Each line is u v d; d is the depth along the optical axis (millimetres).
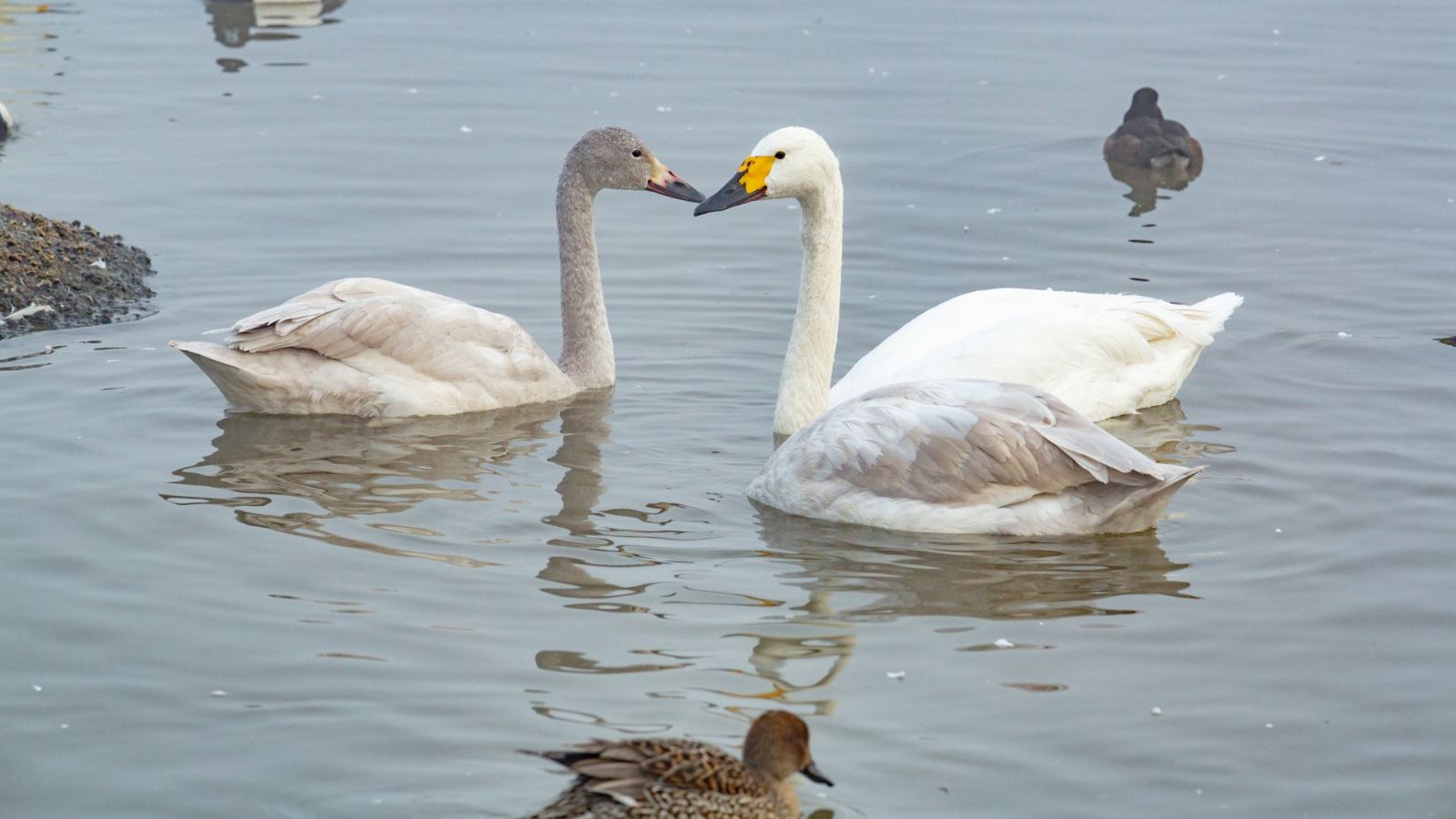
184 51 26781
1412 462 13062
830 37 27953
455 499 12266
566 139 22453
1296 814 8188
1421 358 15648
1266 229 19797
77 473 12516
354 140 22344
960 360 13977
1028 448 11727
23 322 16203
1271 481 12703
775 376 15492
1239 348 16000
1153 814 8148
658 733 8719
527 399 14680
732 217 20281
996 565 11172
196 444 13281
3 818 7949
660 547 11422
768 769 7641
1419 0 30875
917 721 8961
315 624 10062
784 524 11930
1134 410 14477
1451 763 8695
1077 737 8844
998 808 8141
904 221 19922
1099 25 29234
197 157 21562
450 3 30047
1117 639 10062
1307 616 10430
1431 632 10227
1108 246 19234
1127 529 11758
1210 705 9250
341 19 28922
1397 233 19578
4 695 9156
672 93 24500
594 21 28797
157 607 10297
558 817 7176
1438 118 24094
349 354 14156
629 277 18062
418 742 8656
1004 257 18828
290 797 8141
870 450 11977
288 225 19266
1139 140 22016
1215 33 28797
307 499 12156
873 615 10352
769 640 9945
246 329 13859
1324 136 23406
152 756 8539
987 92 25156
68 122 22922
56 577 10703
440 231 19172
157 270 17797
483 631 10008
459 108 23828
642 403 14789
